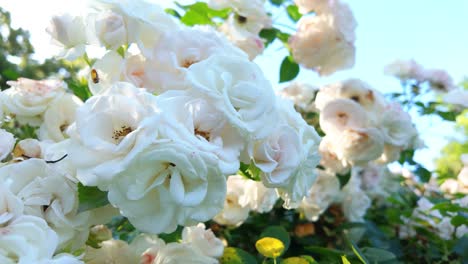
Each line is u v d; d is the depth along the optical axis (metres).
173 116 0.37
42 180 0.41
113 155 0.36
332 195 0.86
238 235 0.78
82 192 0.40
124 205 0.37
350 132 0.74
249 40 0.72
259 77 0.41
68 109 0.52
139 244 0.50
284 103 0.47
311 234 0.85
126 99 0.37
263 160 0.42
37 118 0.52
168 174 0.37
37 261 0.36
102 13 0.46
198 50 0.44
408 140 0.79
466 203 0.89
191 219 0.38
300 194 0.47
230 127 0.39
